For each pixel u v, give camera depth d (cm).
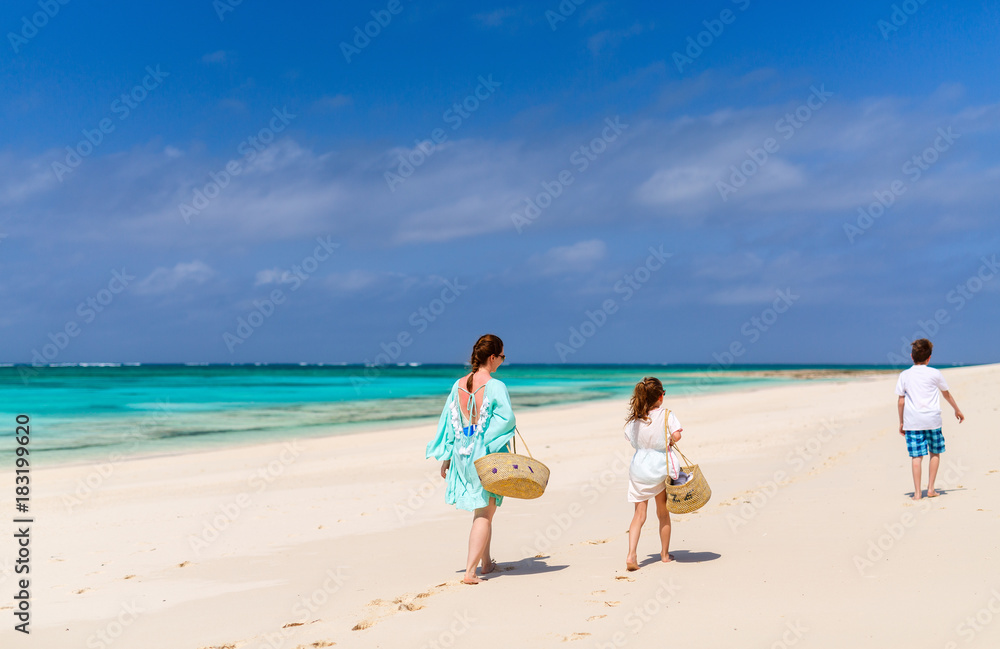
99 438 1877
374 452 1573
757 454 1328
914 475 797
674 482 575
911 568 518
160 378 6253
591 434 1809
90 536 817
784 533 668
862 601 451
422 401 3241
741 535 675
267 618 500
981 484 838
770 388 4131
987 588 459
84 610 537
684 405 2678
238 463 1432
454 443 579
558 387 4838
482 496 566
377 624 464
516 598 507
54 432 1992
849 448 1301
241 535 814
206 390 4134
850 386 3856
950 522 656
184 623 496
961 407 1711
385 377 6881
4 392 3841
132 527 864
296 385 4878
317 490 1112
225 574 639
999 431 1244
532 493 548
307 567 654
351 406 2941
